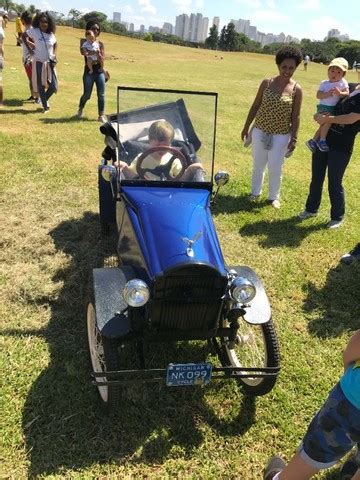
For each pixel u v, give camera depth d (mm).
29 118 9688
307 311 4375
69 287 4320
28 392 3221
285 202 6680
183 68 23672
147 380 2814
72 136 8656
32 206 5777
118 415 3115
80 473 2744
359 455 2643
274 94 5898
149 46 39219
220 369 2932
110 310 2896
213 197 3902
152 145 3730
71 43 31391
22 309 4020
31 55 9906
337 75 5578
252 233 5691
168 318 2922
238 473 2840
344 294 4676
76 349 3623
